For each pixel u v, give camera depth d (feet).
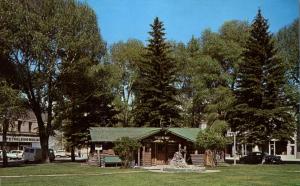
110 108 212.02
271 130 199.11
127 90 245.24
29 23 168.76
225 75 220.23
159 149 187.01
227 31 235.61
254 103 202.59
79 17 179.01
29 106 188.34
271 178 112.88
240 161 222.89
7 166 164.96
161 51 232.73
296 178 113.19
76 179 106.83
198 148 182.09
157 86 229.04
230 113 207.31
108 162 170.19
